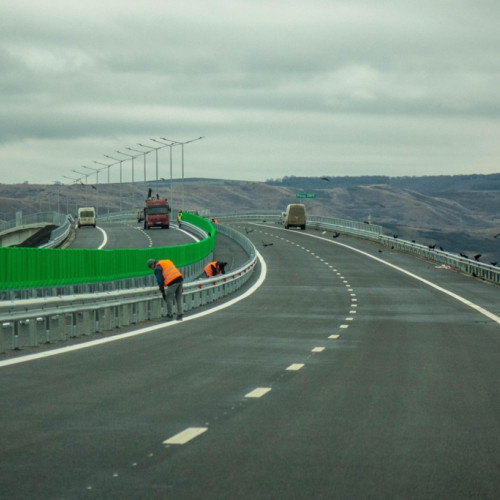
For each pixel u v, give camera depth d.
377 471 13.10
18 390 21.50
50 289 45.41
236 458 13.95
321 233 170.00
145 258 62.69
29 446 14.81
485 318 48.34
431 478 12.70
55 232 153.00
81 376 24.30
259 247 132.12
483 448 14.84
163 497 11.50
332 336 37.38
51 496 11.52
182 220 199.12
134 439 15.47
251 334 38.22
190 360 28.38
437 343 34.72
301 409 18.84
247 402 19.80
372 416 18.00
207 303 59.38
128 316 43.22
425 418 17.80
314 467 13.34
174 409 18.77
